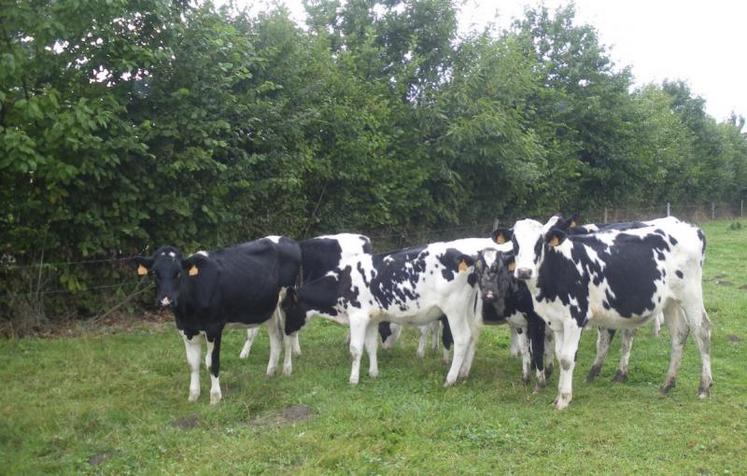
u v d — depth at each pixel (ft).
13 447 21.22
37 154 29.45
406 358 32.09
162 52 35.01
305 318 29.50
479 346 34.09
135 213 36.32
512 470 19.39
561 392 24.80
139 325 37.50
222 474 19.15
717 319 40.14
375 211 50.83
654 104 112.47
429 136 56.24
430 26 57.88
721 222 135.33
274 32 44.27
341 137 46.50
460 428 22.44
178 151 37.68
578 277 24.76
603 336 28.71
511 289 26.89
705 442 21.27
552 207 77.61
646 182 103.76
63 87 35.12
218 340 25.64
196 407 24.62
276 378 28.32
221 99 38.32
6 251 35.04
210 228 40.22
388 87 54.39
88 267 37.32
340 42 56.90
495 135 54.54
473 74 57.16
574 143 78.95
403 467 19.53
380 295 28.32
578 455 20.39
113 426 22.80
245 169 40.11
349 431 22.04
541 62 82.17
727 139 153.79
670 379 26.66
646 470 19.30
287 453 20.51
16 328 34.50
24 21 29.14
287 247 30.35
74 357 30.48
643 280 25.23
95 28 32.94
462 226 63.31
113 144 33.37
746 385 27.71
